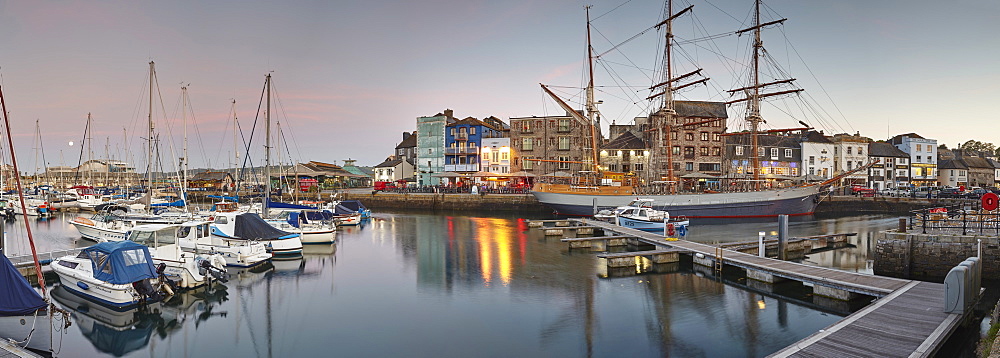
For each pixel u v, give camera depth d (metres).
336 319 17.69
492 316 17.92
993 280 20.94
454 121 90.12
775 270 21.20
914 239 22.67
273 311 18.64
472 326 16.84
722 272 24.41
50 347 13.43
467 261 28.19
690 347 14.78
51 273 22.55
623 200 53.25
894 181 87.31
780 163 80.00
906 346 11.61
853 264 27.20
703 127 78.00
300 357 14.32
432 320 17.52
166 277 19.66
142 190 65.12
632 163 76.25
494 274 24.67
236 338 15.87
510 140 79.88
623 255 26.03
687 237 38.38
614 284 22.44
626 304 19.22
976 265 15.45
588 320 17.34
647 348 14.75
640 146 76.19
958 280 13.76
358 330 16.56
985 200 20.16
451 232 42.06
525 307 19.00
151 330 16.55
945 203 58.72
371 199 71.75
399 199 70.31
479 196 66.44
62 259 20.47
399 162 95.12
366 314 18.27
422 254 30.64
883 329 12.70
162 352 14.71
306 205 51.56
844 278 19.19
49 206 53.81
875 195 65.88
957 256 21.59
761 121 58.19
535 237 38.66
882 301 15.18
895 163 88.38
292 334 16.17
